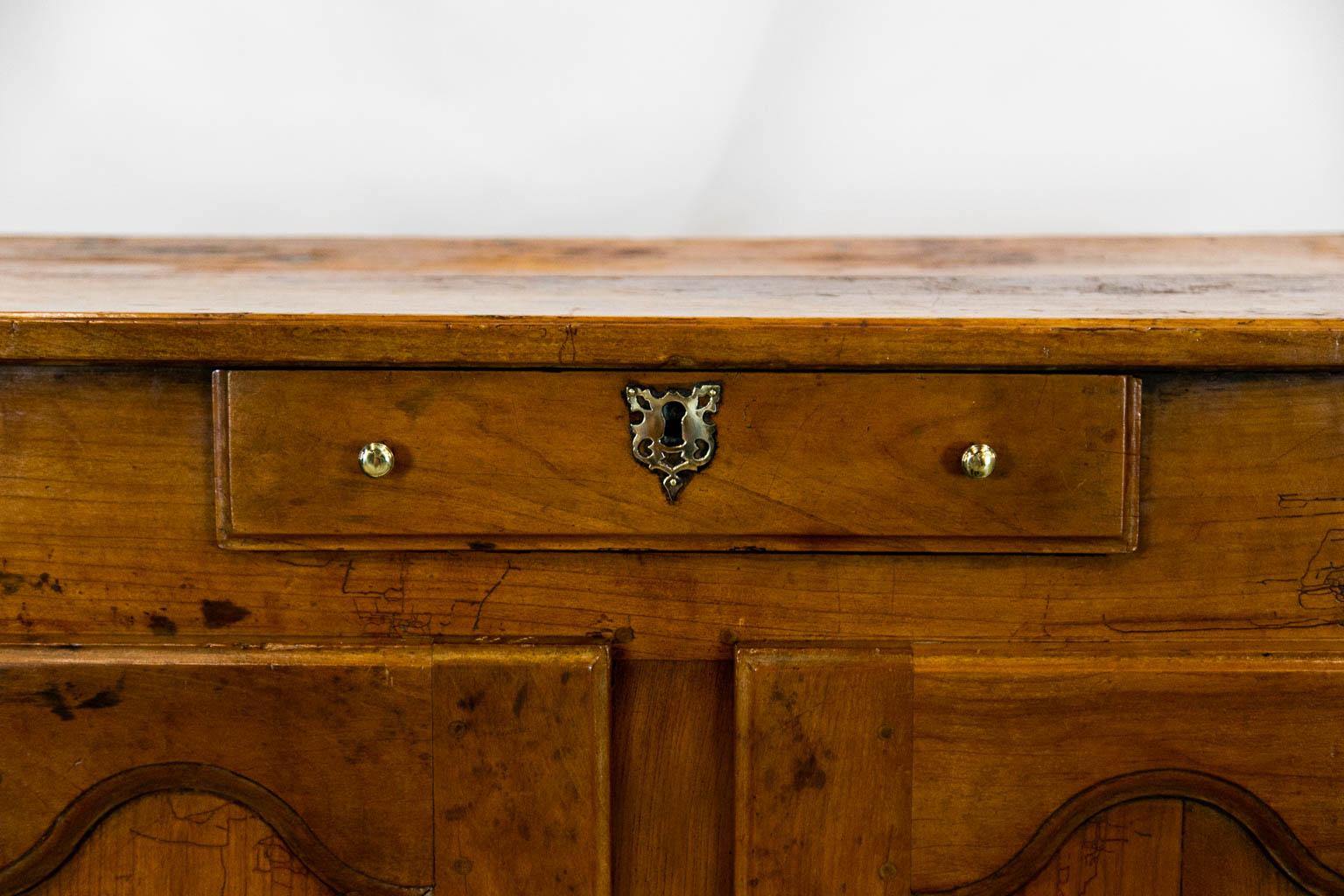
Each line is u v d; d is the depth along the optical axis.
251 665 0.62
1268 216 1.29
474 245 1.12
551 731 0.62
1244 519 0.62
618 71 1.27
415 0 1.26
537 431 0.60
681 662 0.64
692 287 0.88
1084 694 0.62
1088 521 0.61
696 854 0.65
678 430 0.61
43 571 0.63
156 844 0.64
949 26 1.26
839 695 0.62
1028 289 0.86
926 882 0.64
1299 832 0.63
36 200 1.27
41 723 0.63
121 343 0.59
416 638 0.63
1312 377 0.61
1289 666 0.62
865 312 0.64
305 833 0.63
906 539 0.61
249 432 0.60
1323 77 1.26
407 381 0.60
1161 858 0.64
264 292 0.80
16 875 0.63
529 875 0.64
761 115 1.28
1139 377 0.60
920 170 1.29
